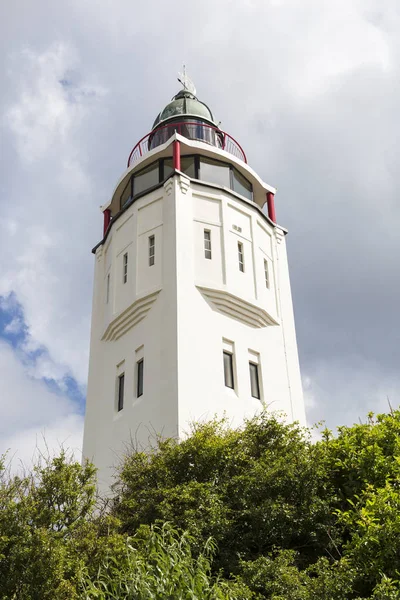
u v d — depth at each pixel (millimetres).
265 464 16953
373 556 12977
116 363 27406
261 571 13477
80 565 12820
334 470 16641
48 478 14234
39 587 12273
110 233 30812
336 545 15211
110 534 14945
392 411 18094
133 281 27328
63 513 13953
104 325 28609
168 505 15953
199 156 30219
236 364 26016
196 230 27625
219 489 16719
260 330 28109
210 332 25672
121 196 32656
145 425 23875
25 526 12930
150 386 24562
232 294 26688
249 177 31984
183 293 25578
